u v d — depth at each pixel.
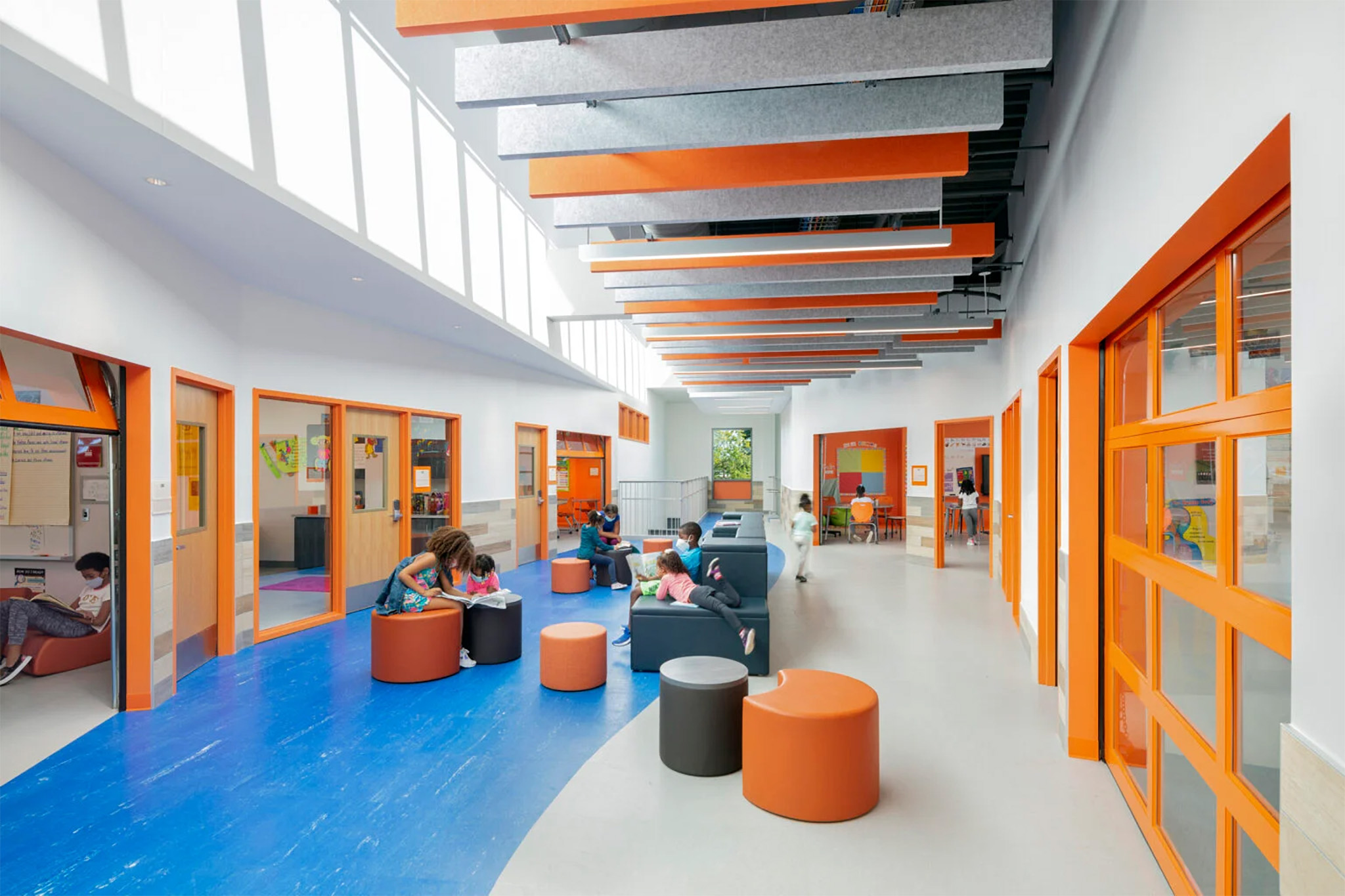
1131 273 2.84
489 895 2.88
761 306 7.41
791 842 3.26
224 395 6.47
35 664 5.82
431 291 7.12
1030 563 6.26
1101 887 2.92
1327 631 1.36
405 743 4.45
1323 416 1.37
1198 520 2.64
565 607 8.78
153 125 3.68
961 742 4.46
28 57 3.01
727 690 3.99
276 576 10.89
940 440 11.76
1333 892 1.31
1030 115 5.36
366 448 8.57
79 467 6.63
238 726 4.74
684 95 3.19
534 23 2.51
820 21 2.79
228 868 3.09
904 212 4.61
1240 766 2.26
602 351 15.23
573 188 4.00
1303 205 1.46
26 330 3.69
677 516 21.05
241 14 4.40
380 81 6.10
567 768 4.07
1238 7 1.81
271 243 5.56
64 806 3.64
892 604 8.86
